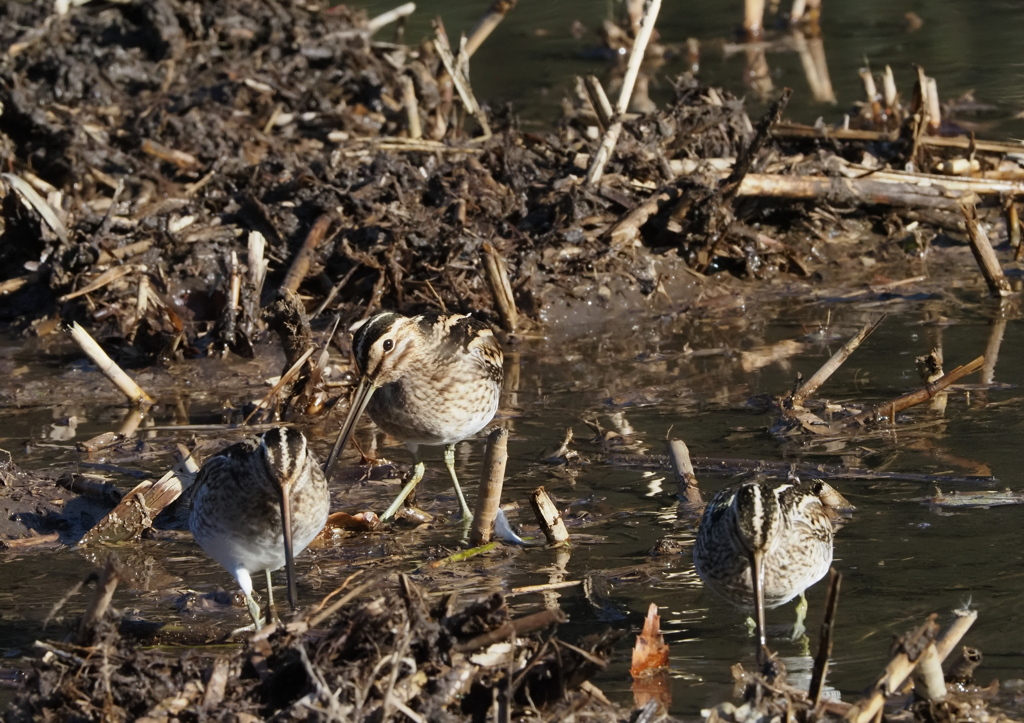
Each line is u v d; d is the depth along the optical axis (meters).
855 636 8.09
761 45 24.89
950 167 17.34
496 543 9.71
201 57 20.48
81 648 6.99
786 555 8.31
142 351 14.23
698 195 15.72
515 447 11.59
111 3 21.42
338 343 13.84
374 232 15.26
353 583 9.18
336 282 14.98
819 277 15.91
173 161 17.06
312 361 12.70
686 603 8.71
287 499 8.30
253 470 8.48
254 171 16.61
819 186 16.41
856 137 17.84
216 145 17.50
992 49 23.69
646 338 14.34
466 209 15.77
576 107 20.59
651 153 16.70
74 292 14.63
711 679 7.59
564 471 11.02
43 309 15.00
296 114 18.86
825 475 10.47
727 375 13.05
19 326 14.91
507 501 10.54
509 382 13.27
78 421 12.55
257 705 6.85
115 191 16.38
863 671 7.61
